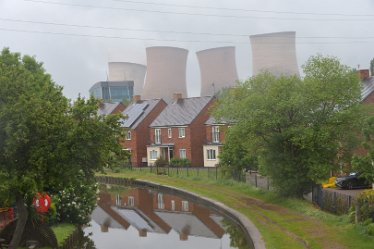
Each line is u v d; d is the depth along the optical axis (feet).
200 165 204.74
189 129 203.51
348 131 93.91
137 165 225.35
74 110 55.01
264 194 108.99
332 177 119.55
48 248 65.21
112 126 56.39
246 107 94.12
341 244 59.11
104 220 105.70
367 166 70.69
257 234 70.85
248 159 130.41
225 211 98.48
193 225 95.55
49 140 52.47
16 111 49.65
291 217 81.71
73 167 53.57
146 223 100.68
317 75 94.38
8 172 50.96
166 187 145.28
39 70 76.59
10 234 64.80
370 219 64.59
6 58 67.62
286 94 93.04
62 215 82.38
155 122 222.89
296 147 96.94
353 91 93.91
